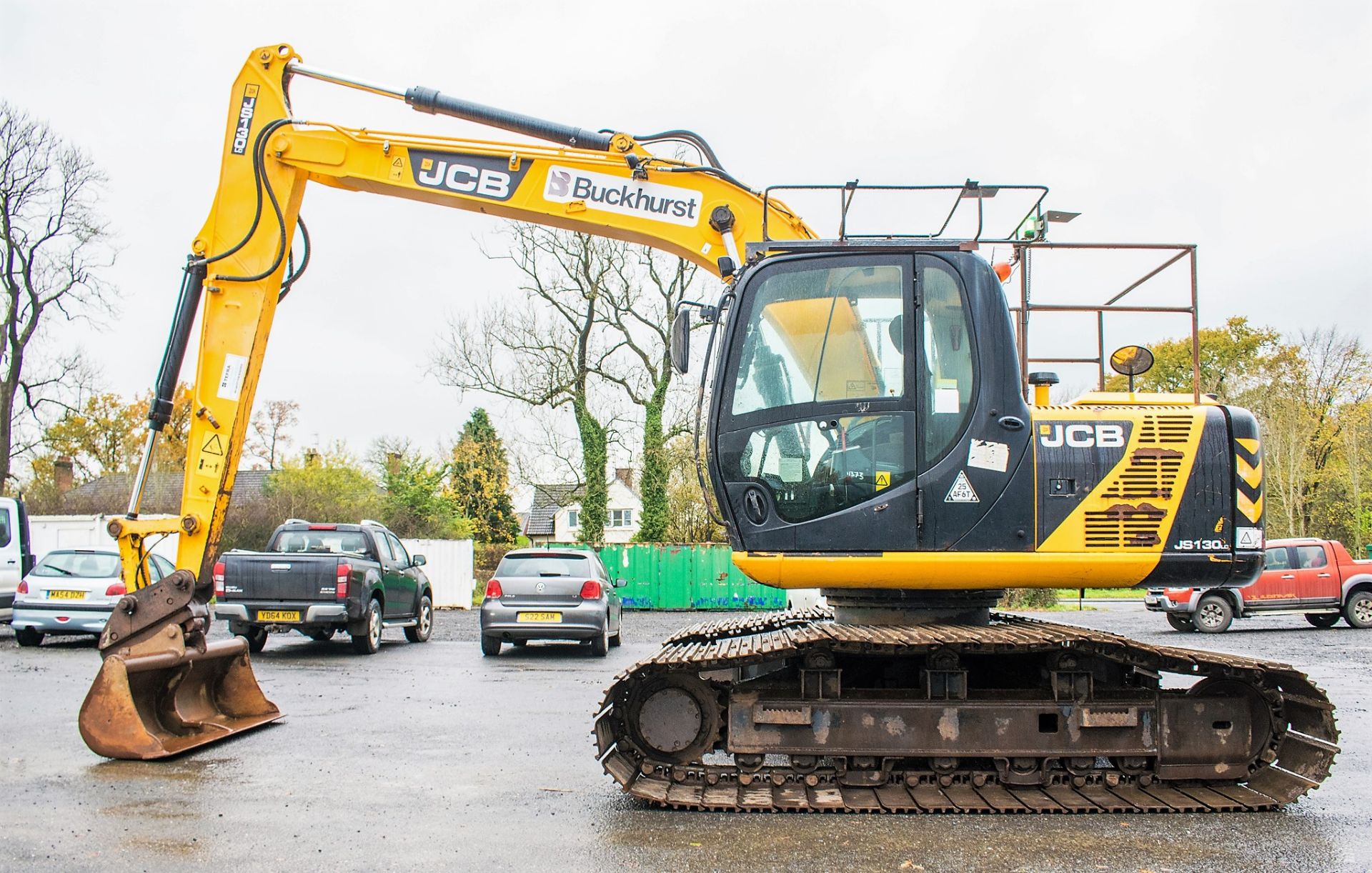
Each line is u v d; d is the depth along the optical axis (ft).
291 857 14.83
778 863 14.76
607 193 23.94
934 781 18.78
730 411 19.99
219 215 24.35
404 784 19.75
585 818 17.29
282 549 49.06
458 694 32.55
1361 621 67.10
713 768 18.67
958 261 19.80
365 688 33.99
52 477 125.29
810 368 19.83
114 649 22.63
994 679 19.67
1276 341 120.98
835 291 19.98
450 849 15.34
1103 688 18.75
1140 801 17.94
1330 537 123.85
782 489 19.61
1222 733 18.52
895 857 15.08
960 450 19.20
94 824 16.57
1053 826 16.94
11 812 17.29
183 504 23.53
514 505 173.88
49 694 31.35
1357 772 21.58
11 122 97.86
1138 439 19.40
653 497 104.47
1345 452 120.88
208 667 25.62
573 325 103.71
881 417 19.47
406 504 124.88
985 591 20.49
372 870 14.29
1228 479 19.40
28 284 99.91
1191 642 56.59
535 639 45.80
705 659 17.89
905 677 19.53
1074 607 94.22
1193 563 19.12
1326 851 15.51
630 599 90.53
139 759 21.74
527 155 24.20
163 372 23.84
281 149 24.32
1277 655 48.32
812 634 18.69
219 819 16.92
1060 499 19.19
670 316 102.37
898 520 19.12
